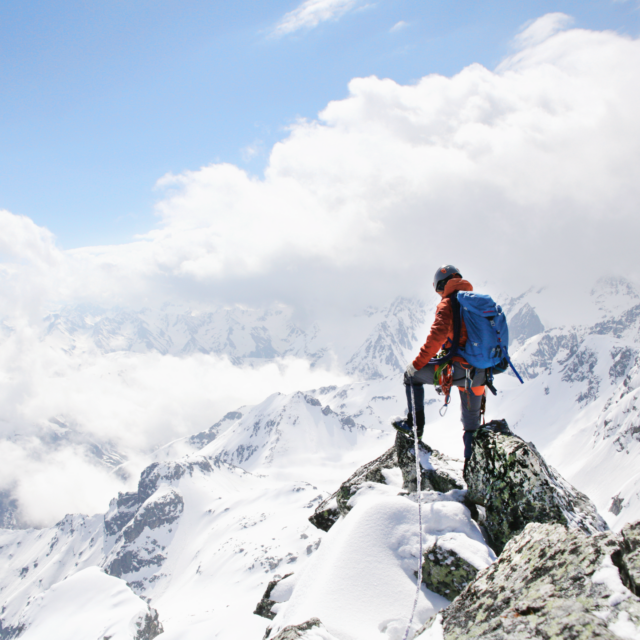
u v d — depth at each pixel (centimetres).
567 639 273
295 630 457
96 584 18138
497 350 612
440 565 558
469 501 682
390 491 777
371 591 550
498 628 325
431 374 677
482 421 736
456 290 651
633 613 266
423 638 394
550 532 398
